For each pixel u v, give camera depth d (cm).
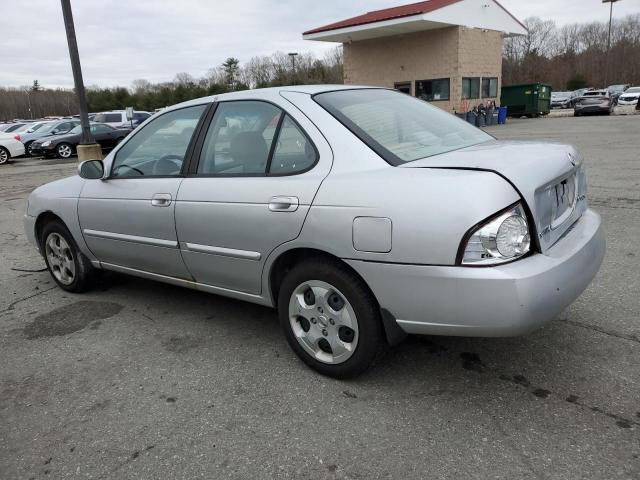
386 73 2680
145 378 317
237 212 311
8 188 1238
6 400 302
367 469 229
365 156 276
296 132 301
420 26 2356
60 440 263
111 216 397
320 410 273
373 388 290
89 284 463
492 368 303
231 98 344
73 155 2122
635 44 7212
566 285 246
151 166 380
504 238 233
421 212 242
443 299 243
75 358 347
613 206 656
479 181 238
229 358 335
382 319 273
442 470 226
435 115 353
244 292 334
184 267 361
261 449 247
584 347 318
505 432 247
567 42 7981
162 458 245
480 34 2547
